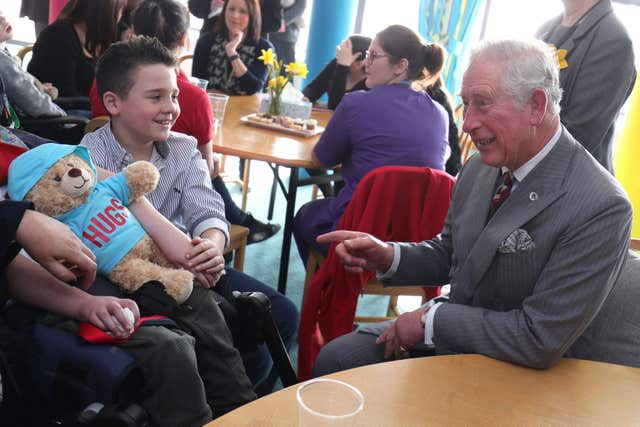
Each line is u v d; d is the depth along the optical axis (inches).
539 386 42.8
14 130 57.0
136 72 57.8
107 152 61.1
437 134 90.1
